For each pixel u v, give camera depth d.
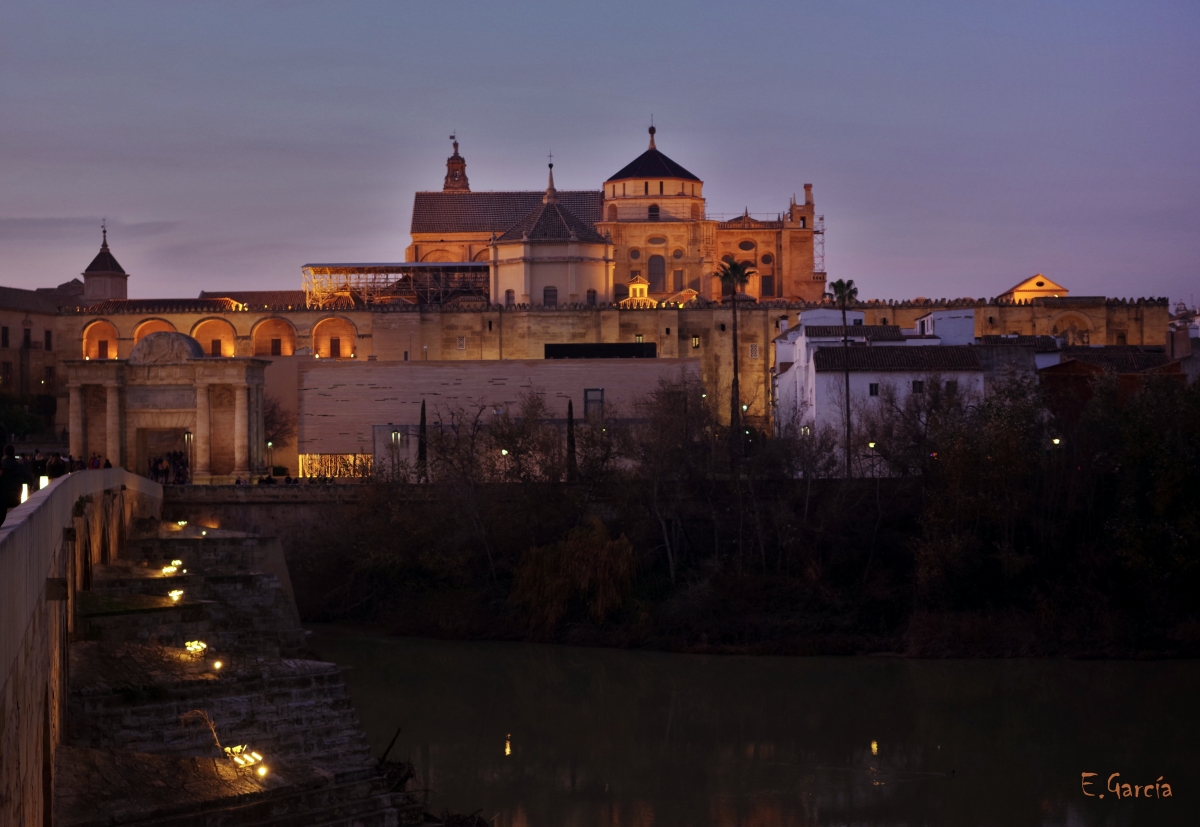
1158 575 83.12
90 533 49.66
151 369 105.00
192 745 35.59
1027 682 74.81
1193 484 83.50
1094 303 168.88
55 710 27.81
